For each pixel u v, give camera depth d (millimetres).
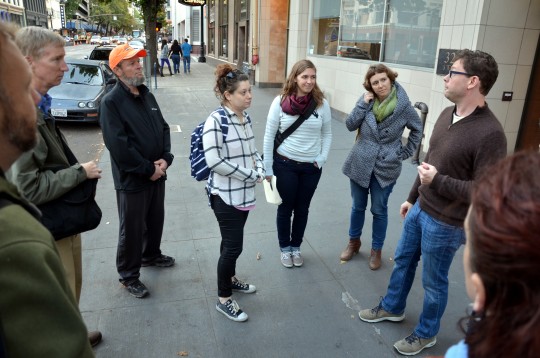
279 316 2812
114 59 2590
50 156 1963
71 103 8555
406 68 6715
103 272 3275
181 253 3590
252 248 3695
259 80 14578
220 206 2592
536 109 5367
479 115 2018
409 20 6672
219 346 2525
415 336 2473
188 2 23844
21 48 1888
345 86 8945
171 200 4758
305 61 3012
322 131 3262
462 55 2016
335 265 3457
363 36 8195
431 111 5727
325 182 5395
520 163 677
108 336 2586
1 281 784
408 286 2637
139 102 2779
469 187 1958
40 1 52094
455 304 2943
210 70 21375
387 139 3107
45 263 838
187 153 6645
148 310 2838
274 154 3215
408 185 5273
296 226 3369
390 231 4059
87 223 2025
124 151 2611
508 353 621
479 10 4809
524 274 600
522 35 5004
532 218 599
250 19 15445
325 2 9883
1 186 837
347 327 2715
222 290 2758
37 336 831
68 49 42031
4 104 859
